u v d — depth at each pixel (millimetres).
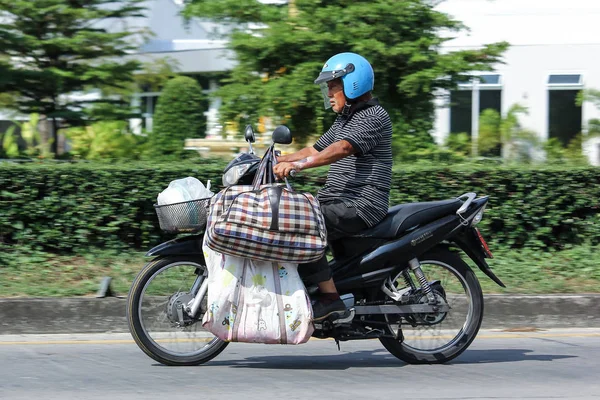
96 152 43844
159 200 17797
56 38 40781
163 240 29188
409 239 18531
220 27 36781
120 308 23328
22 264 27219
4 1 39250
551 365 19719
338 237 18375
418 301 18703
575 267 28219
